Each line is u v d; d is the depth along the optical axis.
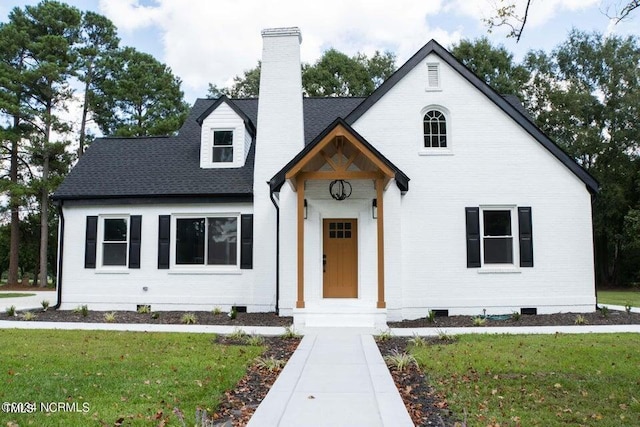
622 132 35.09
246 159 17.06
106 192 15.94
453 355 8.69
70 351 8.80
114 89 35.47
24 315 14.09
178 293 15.55
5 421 5.19
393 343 10.28
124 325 12.23
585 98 36.12
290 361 8.30
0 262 40.28
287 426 5.18
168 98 39.22
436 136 14.78
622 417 5.59
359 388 6.68
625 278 37.06
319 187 13.84
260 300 15.14
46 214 31.61
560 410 5.85
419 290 14.23
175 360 8.12
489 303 14.23
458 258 14.32
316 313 12.20
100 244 16.06
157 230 15.86
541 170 14.53
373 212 13.64
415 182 14.48
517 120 14.54
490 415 5.64
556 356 8.55
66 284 15.93
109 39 35.94
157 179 16.42
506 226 14.64
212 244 15.81
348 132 11.89
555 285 14.33
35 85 31.19
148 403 5.84
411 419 5.41
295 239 13.95
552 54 39.16
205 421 4.88
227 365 7.86
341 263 13.88
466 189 14.46
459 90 14.70
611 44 36.97
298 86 15.66
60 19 33.41
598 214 34.94
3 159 32.22
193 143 18.33
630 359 8.32
